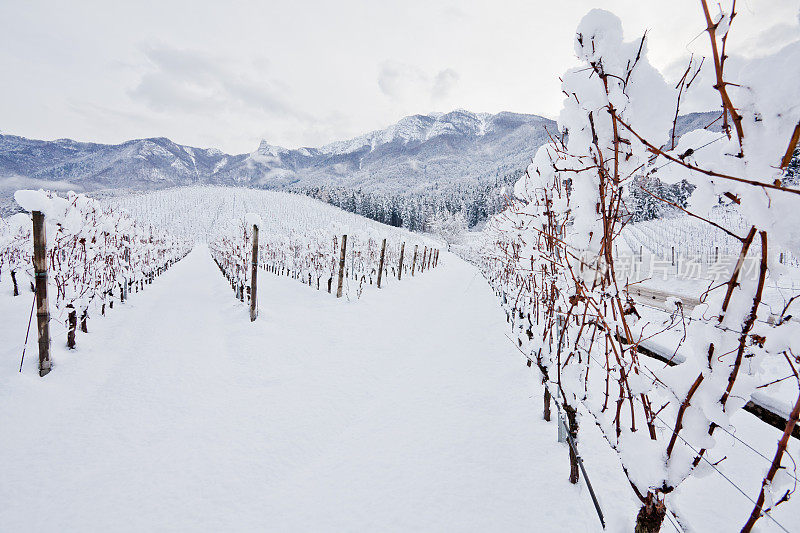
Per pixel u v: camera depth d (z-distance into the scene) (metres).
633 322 1.50
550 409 3.74
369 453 3.50
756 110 0.83
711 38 0.87
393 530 2.54
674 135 1.09
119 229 8.68
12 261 7.77
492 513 2.51
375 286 14.68
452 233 67.12
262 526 2.66
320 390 4.91
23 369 4.09
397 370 5.66
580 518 2.26
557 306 2.50
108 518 2.63
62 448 3.24
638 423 2.48
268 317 7.98
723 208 0.99
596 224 1.45
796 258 0.84
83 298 5.89
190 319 8.09
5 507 2.59
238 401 4.46
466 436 3.54
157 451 3.40
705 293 1.13
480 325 8.15
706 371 1.13
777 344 0.97
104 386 4.41
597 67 1.16
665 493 1.32
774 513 2.10
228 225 13.69
